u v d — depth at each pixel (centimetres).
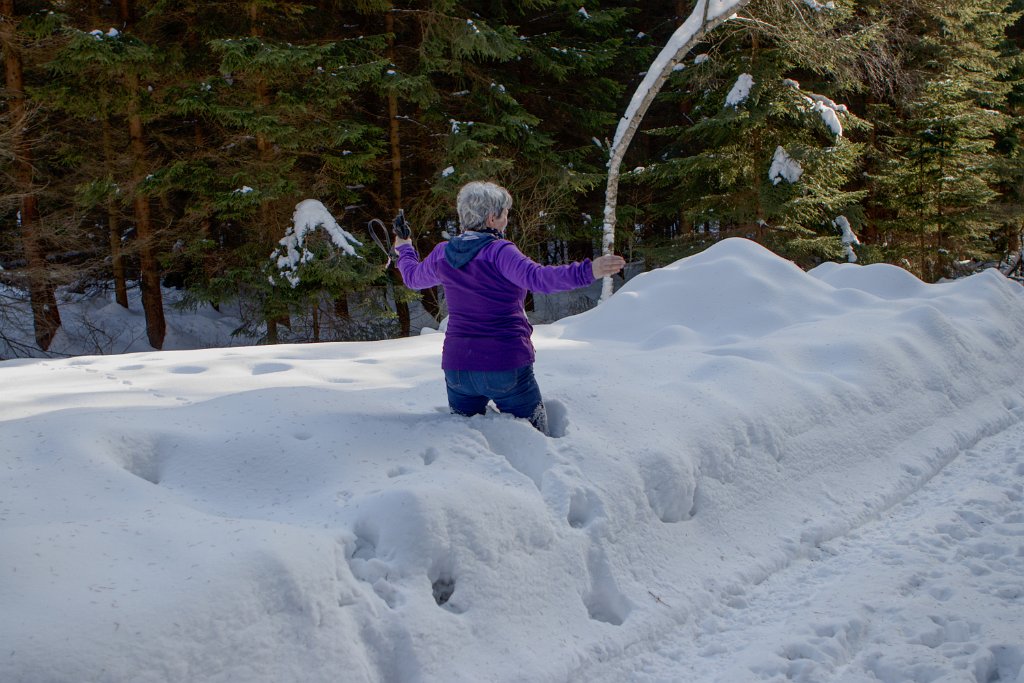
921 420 529
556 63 1720
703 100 1716
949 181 1870
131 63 1223
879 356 554
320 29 1538
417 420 358
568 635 276
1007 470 486
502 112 1634
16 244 1388
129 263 1800
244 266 1448
